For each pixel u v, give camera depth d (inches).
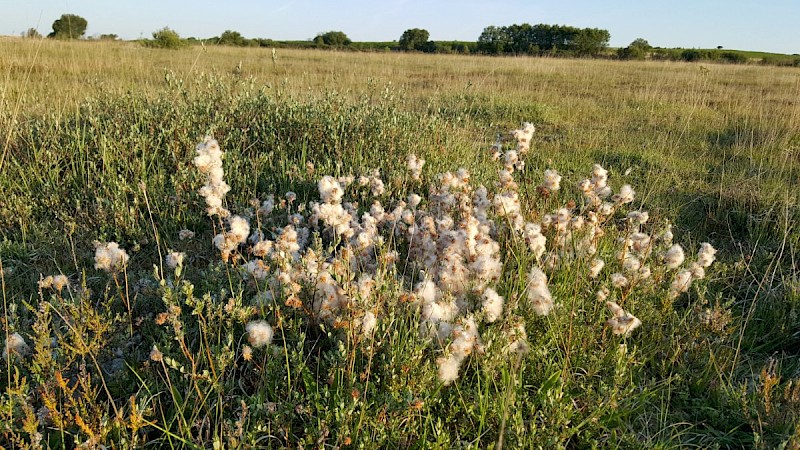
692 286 135.4
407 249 139.0
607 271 132.7
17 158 175.8
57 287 97.0
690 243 171.0
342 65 608.4
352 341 90.9
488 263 108.7
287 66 561.9
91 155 177.3
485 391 88.9
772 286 144.2
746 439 91.8
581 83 550.3
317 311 101.7
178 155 178.7
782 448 80.4
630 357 101.7
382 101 238.8
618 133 302.8
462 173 143.3
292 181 168.6
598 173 136.8
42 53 419.5
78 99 232.4
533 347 103.7
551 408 84.3
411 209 145.4
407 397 80.6
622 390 97.1
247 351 85.6
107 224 141.5
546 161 233.6
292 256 113.0
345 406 82.3
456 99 370.6
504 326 97.2
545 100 413.1
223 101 216.4
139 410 80.7
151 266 132.4
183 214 150.8
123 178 160.1
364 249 119.7
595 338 110.8
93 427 77.0
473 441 83.7
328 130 201.5
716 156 267.6
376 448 79.4
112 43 655.1
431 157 198.4
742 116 358.6
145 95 223.3
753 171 234.5
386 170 188.4
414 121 229.3
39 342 82.3
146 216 155.0
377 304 91.9
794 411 91.2
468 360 98.4
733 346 118.6
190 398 86.0
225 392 87.7
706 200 204.4
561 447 80.9
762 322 125.3
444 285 108.9
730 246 173.5
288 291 98.1
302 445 77.7
